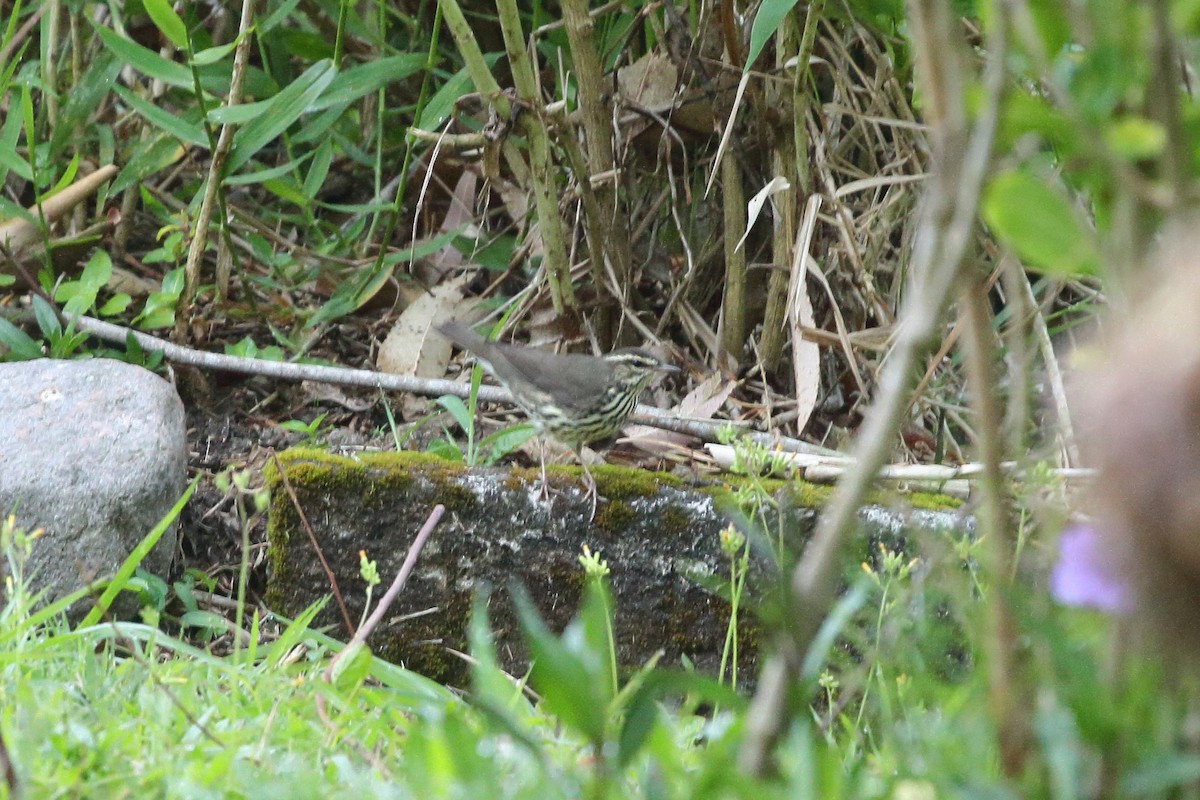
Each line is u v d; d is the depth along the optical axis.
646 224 13.62
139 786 6.01
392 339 13.53
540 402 10.92
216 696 7.29
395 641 10.12
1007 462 8.12
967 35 9.72
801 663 4.43
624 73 13.48
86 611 9.51
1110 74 4.04
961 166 4.01
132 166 13.83
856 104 12.19
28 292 13.95
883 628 8.81
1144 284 3.49
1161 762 4.38
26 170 12.62
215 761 6.09
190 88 13.07
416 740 5.73
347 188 16.39
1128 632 4.36
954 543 7.57
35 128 15.17
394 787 6.11
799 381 11.95
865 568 7.88
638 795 6.12
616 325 13.46
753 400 13.06
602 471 10.33
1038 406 11.45
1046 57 4.21
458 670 10.16
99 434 10.10
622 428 11.92
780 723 4.44
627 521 10.09
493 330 12.46
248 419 12.79
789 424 12.61
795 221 12.41
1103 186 4.37
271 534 10.01
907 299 12.41
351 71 12.89
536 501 10.07
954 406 12.05
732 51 11.89
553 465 10.62
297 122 16.28
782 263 12.52
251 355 12.99
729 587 9.57
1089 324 12.12
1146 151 4.14
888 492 8.22
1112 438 3.09
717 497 10.10
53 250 14.02
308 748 6.87
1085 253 4.10
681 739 7.50
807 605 4.23
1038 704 5.11
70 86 15.49
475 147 13.56
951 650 8.16
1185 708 4.52
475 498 10.04
